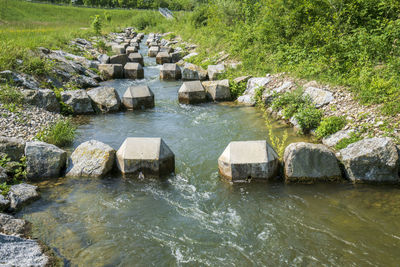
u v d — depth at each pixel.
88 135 9.69
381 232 5.01
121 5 87.06
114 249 4.75
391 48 10.92
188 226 5.36
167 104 13.16
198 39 28.38
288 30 15.92
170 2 81.31
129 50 27.50
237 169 6.64
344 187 6.41
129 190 6.52
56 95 11.66
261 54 16.75
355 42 12.16
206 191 6.50
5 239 4.33
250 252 4.71
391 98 8.45
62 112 11.32
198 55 22.81
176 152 8.40
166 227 5.33
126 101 12.38
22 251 4.30
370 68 10.10
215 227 5.33
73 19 58.53
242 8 23.16
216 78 16.72
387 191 6.19
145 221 5.49
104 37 34.31
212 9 26.22
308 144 6.68
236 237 5.06
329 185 6.51
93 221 5.45
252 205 5.93
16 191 5.95
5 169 6.72
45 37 20.64
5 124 8.98
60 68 15.36
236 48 19.45
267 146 6.82
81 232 5.12
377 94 8.94
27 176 6.88
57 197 6.20
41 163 6.95
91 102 12.04
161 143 7.13
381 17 13.23
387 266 4.33
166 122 10.86
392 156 6.33
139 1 88.62
